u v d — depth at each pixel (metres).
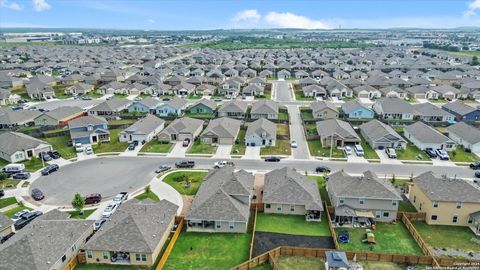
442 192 53.41
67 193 63.16
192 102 132.50
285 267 44.31
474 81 153.00
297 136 93.06
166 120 107.06
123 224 46.34
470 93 138.88
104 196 61.94
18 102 131.50
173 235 49.44
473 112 105.38
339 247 47.94
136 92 147.50
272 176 62.84
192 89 149.50
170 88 147.25
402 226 53.38
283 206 56.31
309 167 74.12
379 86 156.25
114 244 44.38
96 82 165.00
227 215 51.19
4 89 139.88
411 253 46.78
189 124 93.62
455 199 52.06
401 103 112.19
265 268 43.94
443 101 135.25
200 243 48.91
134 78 165.75
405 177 69.25
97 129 87.81
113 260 45.09
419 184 57.25
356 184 55.38
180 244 48.62
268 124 93.25
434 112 107.50
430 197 52.72
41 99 136.38
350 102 119.06
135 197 61.28
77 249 46.72
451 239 49.84
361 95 141.50
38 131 94.38
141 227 46.41
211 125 93.50
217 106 124.50
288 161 77.19
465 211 52.53
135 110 115.94
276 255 46.28
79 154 81.25
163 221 49.78
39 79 154.25
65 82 163.62
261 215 56.22
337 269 42.56
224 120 95.62
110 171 72.19
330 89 145.00
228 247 48.06
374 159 77.94
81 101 135.12
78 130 88.50
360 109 109.19
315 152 82.12
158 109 112.88
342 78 185.62
